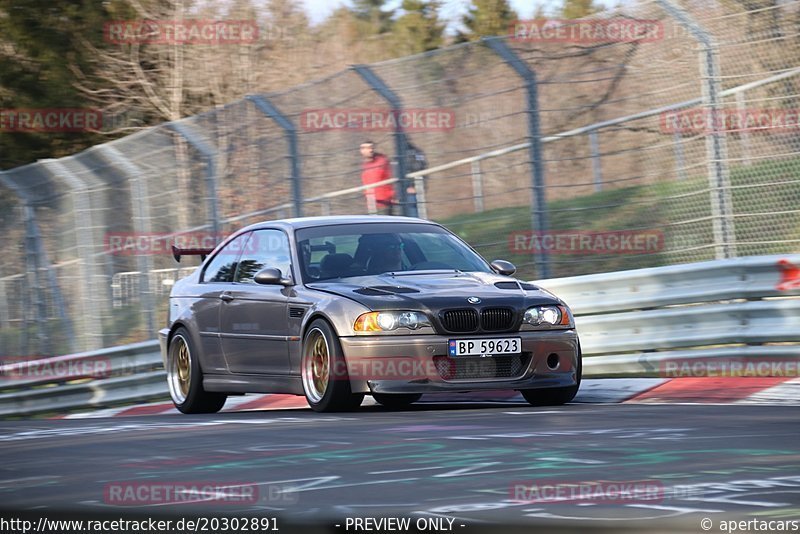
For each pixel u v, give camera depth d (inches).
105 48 3501.5
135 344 1752.0
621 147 1433.3
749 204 1437.0
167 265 1771.7
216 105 3521.2
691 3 1349.7
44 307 1984.5
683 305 1249.4
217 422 927.7
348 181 1573.6
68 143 3531.0
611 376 1294.3
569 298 1323.8
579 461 563.2
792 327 1156.5
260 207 1663.4
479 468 551.5
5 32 3437.5
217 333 1242.6
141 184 1791.3
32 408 1887.3
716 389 1077.8
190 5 3565.5
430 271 1149.7
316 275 1138.7
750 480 483.2
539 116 1429.6
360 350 1021.2
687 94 1364.4
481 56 1469.0
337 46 3843.5
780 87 1294.3
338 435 744.3
